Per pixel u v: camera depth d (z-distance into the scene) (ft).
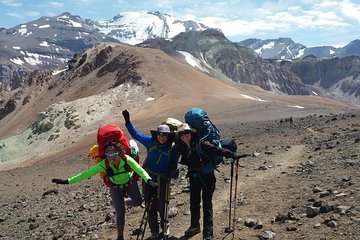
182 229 35.12
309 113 207.10
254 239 30.14
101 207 50.08
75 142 308.19
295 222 31.96
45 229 45.16
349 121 103.04
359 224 28.89
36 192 81.82
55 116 396.57
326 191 36.83
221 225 34.17
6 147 377.91
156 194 31.76
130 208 44.75
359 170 43.06
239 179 49.88
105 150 30.27
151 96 414.82
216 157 30.99
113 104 405.59
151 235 33.22
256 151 75.51
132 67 515.09
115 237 36.27
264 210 36.09
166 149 31.76
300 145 75.36
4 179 118.11
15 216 56.59
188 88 454.81
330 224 29.66
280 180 46.19
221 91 488.85
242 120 200.85
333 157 54.03
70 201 60.80
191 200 33.27
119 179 31.04
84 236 38.19
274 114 218.59
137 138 32.68
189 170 31.89
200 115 30.78
